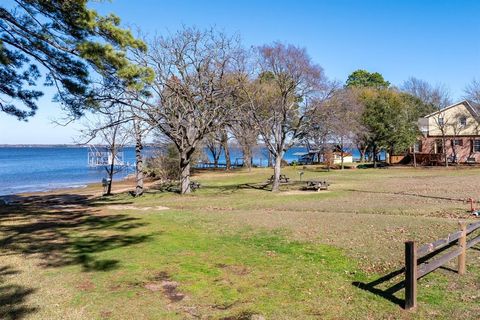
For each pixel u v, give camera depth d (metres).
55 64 12.45
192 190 26.91
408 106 46.38
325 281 7.68
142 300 6.71
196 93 23.98
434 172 35.69
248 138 32.19
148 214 16.78
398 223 12.67
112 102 24.25
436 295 6.80
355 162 57.94
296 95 26.81
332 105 27.48
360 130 42.12
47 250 10.19
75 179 47.91
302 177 34.84
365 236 11.11
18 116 15.07
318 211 16.08
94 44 11.60
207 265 8.80
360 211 15.62
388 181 28.33
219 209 17.84
